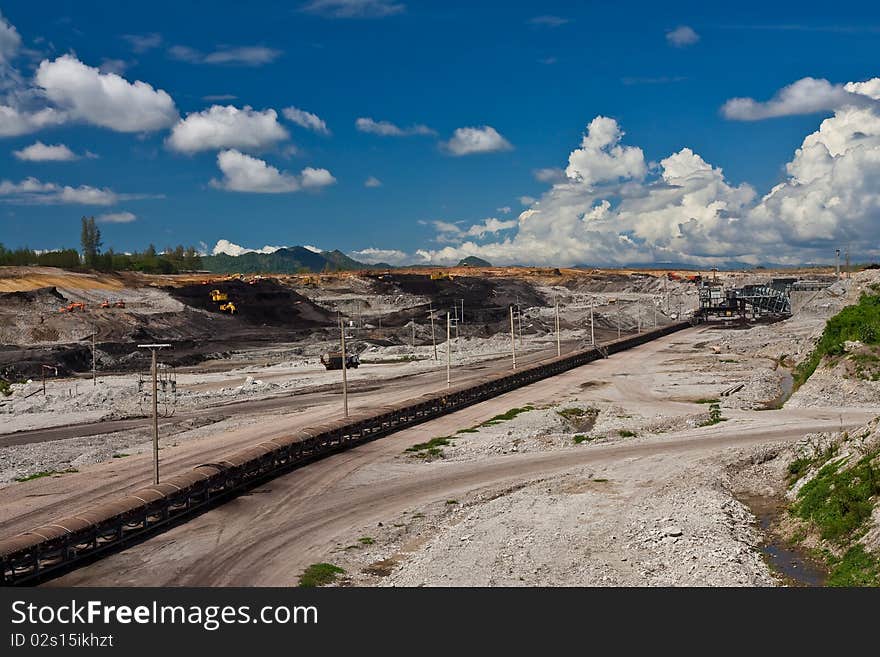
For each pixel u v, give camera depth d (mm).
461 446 64750
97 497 50406
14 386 110125
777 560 38156
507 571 35844
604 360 135125
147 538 41500
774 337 144875
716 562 35812
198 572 36469
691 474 53031
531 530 42188
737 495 50438
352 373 125938
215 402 97188
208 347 166750
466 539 40812
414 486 52562
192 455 63281
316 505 48031
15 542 34688
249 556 38781
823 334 100312
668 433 68312
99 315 170250
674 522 42062
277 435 71188
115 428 79750
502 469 56969
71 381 117125
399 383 111000
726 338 160500
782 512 46219
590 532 41594
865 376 80625
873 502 38781
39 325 157625
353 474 55844
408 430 73000
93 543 38438
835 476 44094
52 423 83562
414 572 36344
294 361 147625
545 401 89750
